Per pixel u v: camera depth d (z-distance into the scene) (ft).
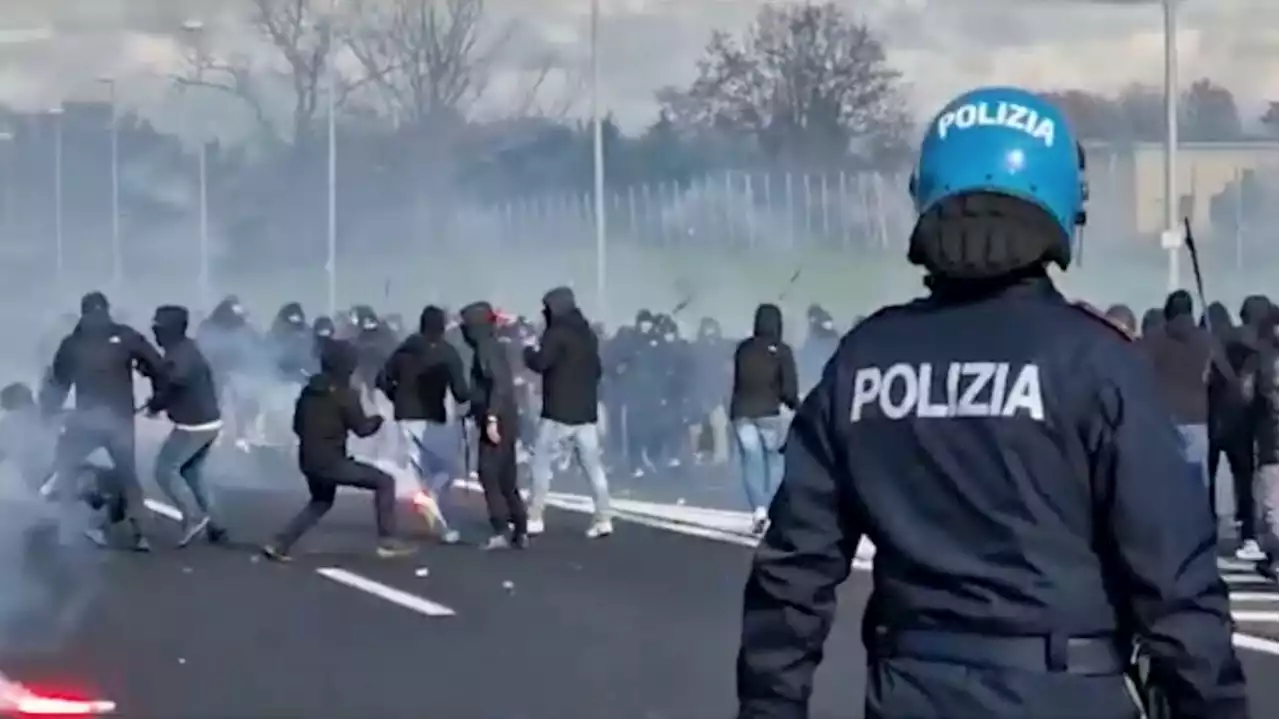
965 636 12.06
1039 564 11.92
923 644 12.17
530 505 69.05
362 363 94.89
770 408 65.98
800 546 12.73
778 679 12.78
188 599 52.54
